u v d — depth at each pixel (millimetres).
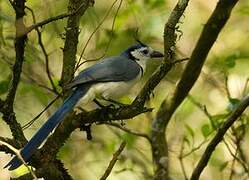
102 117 8164
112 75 10578
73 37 8711
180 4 7785
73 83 8898
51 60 13344
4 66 12320
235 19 17031
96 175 14477
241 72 14875
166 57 7750
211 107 15812
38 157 8281
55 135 8289
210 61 15000
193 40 16844
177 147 14781
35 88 12492
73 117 8297
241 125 11266
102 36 13656
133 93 14078
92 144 14664
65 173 8648
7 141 8070
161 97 14961
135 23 14344
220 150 13859
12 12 11875
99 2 14719
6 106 8133
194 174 10164
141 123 14680
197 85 15953
